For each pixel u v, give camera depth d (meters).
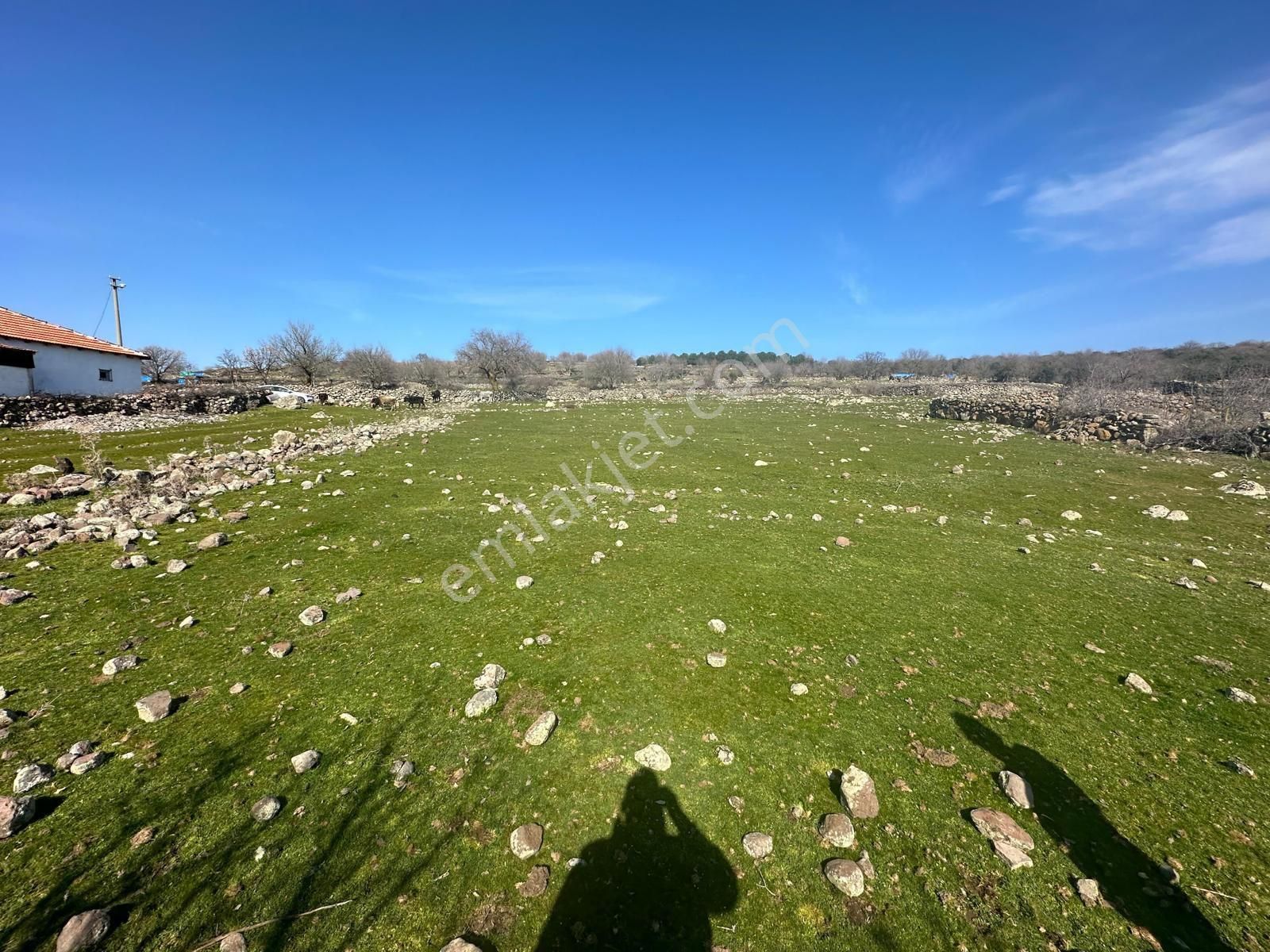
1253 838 3.39
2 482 10.61
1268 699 4.79
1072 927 2.87
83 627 5.52
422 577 7.06
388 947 2.73
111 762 3.76
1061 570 7.70
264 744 4.01
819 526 9.47
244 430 19.19
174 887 2.94
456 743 4.08
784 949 2.78
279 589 6.58
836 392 41.88
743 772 3.86
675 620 5.96
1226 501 11.65
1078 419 20.47
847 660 5.26
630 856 3.24
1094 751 4.11
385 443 17.48
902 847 3.31
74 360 24.67
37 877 2.96
